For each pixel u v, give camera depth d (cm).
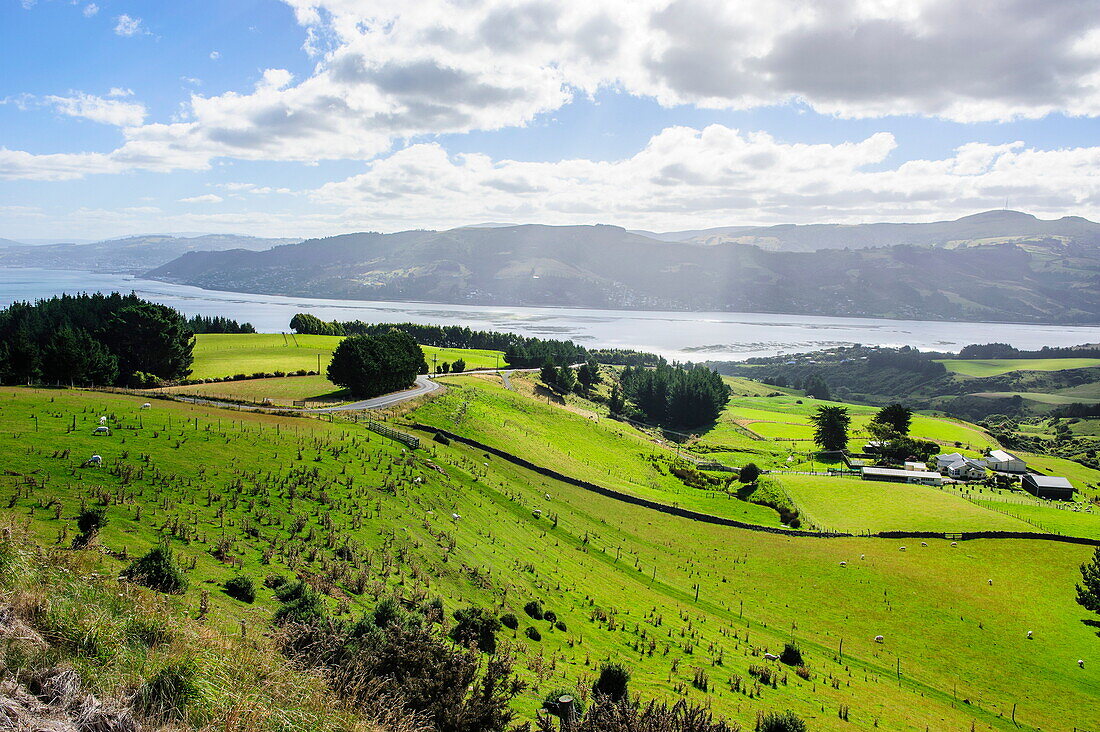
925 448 13738
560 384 17300
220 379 11531
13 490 2997
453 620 3328
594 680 3225
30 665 1233
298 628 1994
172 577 2239
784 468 12300
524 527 6009
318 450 5531
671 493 9638
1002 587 6675
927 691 4553
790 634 5259
